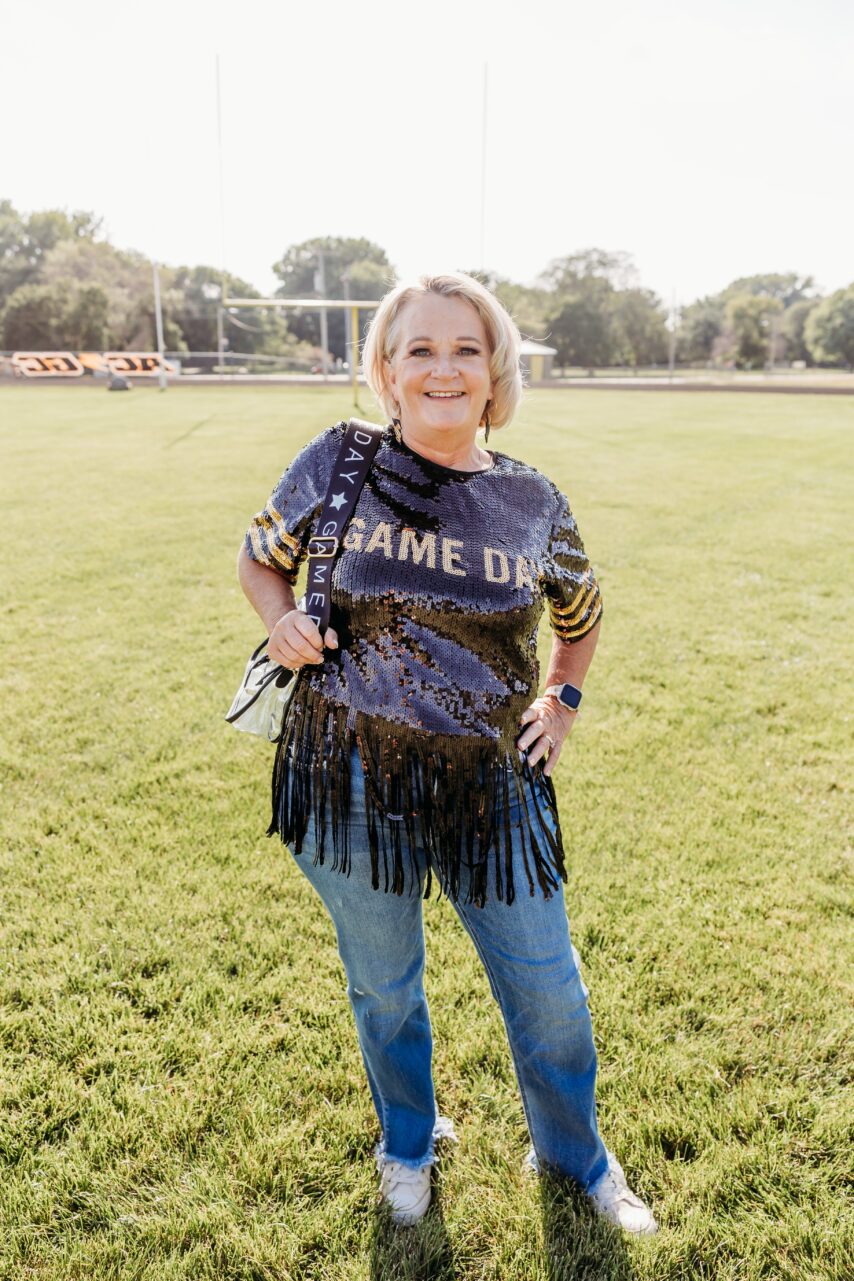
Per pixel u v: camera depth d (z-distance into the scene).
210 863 3.03
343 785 1.50
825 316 80.62
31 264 71.75
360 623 1.46
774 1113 2.03
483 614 1.46
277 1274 1.67
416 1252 1.70
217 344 73.50
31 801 3.44
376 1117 2.00
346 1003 2.36
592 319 77.25
